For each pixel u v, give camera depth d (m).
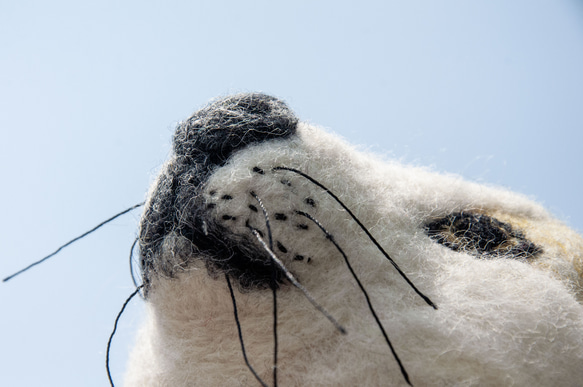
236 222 0.30
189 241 0.30
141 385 0.32
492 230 0.33
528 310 0.30
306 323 0.30
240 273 0.30
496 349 0.29
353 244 0.31
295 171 0.31
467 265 0.31
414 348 0.30
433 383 0.29
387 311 0.30
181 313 0.31
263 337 0.30
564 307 0.30
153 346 0.32
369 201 0.31
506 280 0.31
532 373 0.29
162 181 0.31
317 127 0.32
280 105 0.32
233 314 0.31
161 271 0.31
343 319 0.30
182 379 0.31
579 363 0.30
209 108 0.32
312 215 0.30
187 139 0.31
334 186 0.31
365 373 0.30
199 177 0.31
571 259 0.32
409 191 0.33
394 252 0.31
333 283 0.30
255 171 0.30
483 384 0.29
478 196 0.34
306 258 0.30
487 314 0.30
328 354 0.30
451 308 0.30
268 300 0.30
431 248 0.31
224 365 0.31
